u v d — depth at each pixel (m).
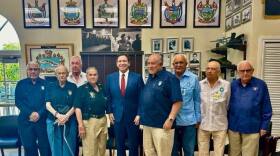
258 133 2.51
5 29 4.82
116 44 4.71
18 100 2.98
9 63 4.88
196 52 4.66
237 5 3.89
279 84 3.38
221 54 4.59
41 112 2.92
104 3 4.62
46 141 2.98
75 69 3.13
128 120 2.77
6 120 3.41
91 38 4.70
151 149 2.61
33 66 2.95
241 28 3.74
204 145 2.67
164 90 2.44
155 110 2.47
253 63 3.37
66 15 4.66
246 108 2.48
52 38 4.71
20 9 4.64
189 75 2.66
